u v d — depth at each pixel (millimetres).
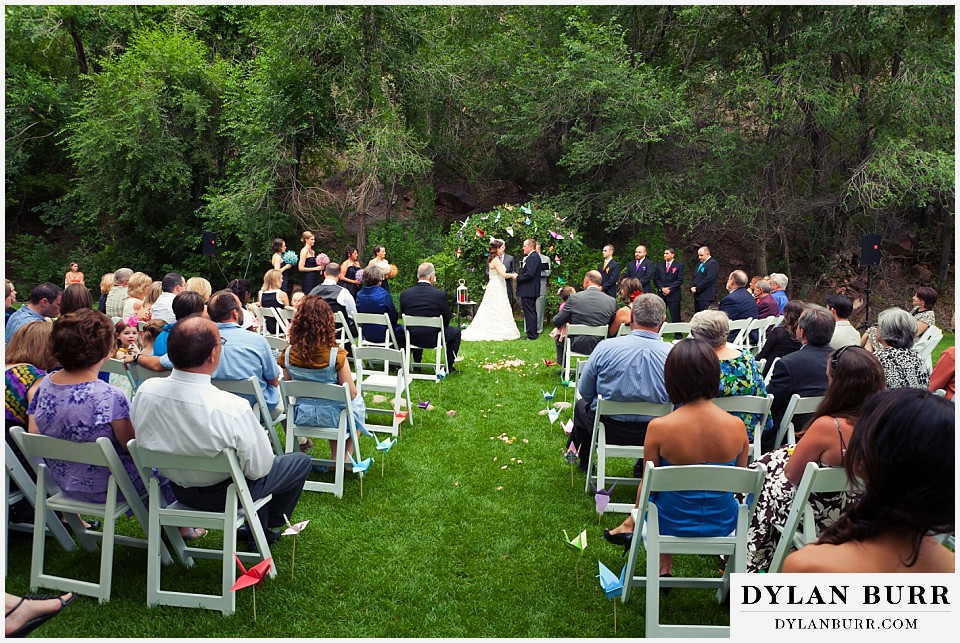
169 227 16891
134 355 4355
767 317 7809
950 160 12703
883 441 1233
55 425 2861
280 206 16172
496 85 16547
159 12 18125
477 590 3129
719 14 14328
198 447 2732
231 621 2811
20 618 2324
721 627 2686
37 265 17609
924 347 5875
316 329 4125
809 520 2717
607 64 14133
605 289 11531
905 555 1251
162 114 15422
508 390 6742
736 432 2789
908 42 13352
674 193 15203
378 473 4477
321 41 14531
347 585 3133
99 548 3328
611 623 2865
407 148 14789
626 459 4832
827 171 15672
